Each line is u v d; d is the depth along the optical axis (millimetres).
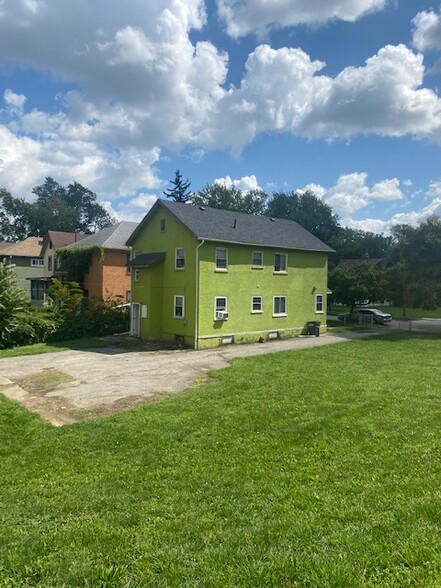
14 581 3453
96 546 4039
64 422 9516
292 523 4332
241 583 3252
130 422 9062
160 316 24875
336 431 7887
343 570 3252
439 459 6168
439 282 28938
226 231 24484
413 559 3361
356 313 38094
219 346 23047
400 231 31422
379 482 5441
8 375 14961
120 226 36438
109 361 17797
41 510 5062
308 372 14141
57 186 95438
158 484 5855
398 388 11273
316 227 63406
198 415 9367
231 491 5449
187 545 4012
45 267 45594
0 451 7574
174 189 73562
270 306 26406
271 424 8492
